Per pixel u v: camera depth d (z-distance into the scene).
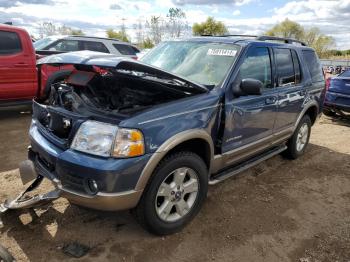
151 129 2.82
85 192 2.73
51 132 3.17
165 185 3.06
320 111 5.86
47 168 3.06
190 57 4.05
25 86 7.01
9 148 5.32
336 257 3.12
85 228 3.26
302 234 3.44
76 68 3.43
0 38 6.64
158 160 2.85
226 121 3.54
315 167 5.27
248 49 3.93
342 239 3.40
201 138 3.24
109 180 2.65
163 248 3.06
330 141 6.77
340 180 4.83
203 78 3.72
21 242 3.00
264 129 4.28
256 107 3.96
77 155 2.76
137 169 2.74
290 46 4.91
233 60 3.77
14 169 4.49
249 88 3.44
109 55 3.19
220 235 3.32
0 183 4.05
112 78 3.45
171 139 2.92
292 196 4.25
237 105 3.65
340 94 8.02
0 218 3.27
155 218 3.03
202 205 3.65
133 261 2.88
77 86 3.35
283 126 4.75
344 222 3.72
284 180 4.71
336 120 8.73
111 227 3.30
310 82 5.30
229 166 3.99
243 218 3.65
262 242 3.27
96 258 2.88
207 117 3.31
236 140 3.79
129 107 3.05
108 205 2.72
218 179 3.72
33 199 3.02
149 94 3.34
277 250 3.17
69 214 3.45
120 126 2.69
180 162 3.08
